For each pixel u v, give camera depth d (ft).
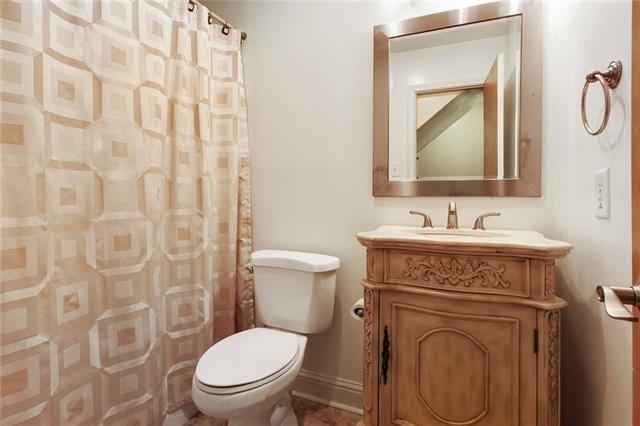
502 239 3.25
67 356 3.45
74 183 3.53
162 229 4.64
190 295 5.02
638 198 1.70
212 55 5.51
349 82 5.30
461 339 3.12
